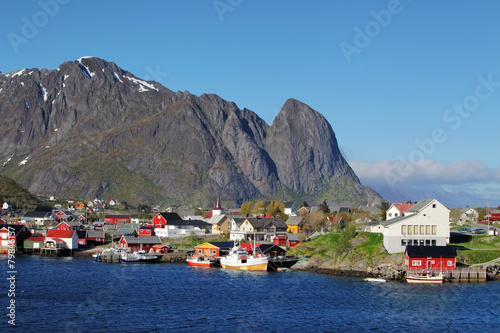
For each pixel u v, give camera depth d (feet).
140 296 361.71
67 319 297.74
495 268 440.04
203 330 280.92
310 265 499.10
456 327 290.97
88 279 431.02
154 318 302.66
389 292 377.71
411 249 433.48
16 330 274.98
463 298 357.41
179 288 393.91
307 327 288.71
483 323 298.56
